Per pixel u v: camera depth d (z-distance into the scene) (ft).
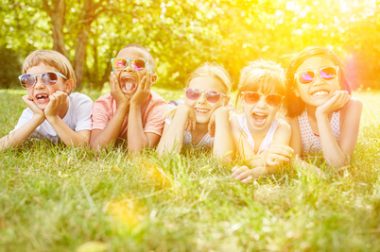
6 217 6.45
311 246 5.56
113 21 54.44
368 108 25.67
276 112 10.89
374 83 75.87
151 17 47.06
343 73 11.16
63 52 47.09
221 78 11.65
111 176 8.53
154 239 5.67
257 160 10.23
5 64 73.05
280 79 10.68
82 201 6.85
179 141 11.02
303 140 11.55
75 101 12.31
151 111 12.35
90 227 5.92
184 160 9.41
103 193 7.54
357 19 49.08
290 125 11.38
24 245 5.50
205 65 11.97
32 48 61.05
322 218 6.58
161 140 11.31
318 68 10.62
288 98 11.21
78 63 49.98
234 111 11.64
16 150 11.17
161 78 84.33
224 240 5.83
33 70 11.47
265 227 6.17
